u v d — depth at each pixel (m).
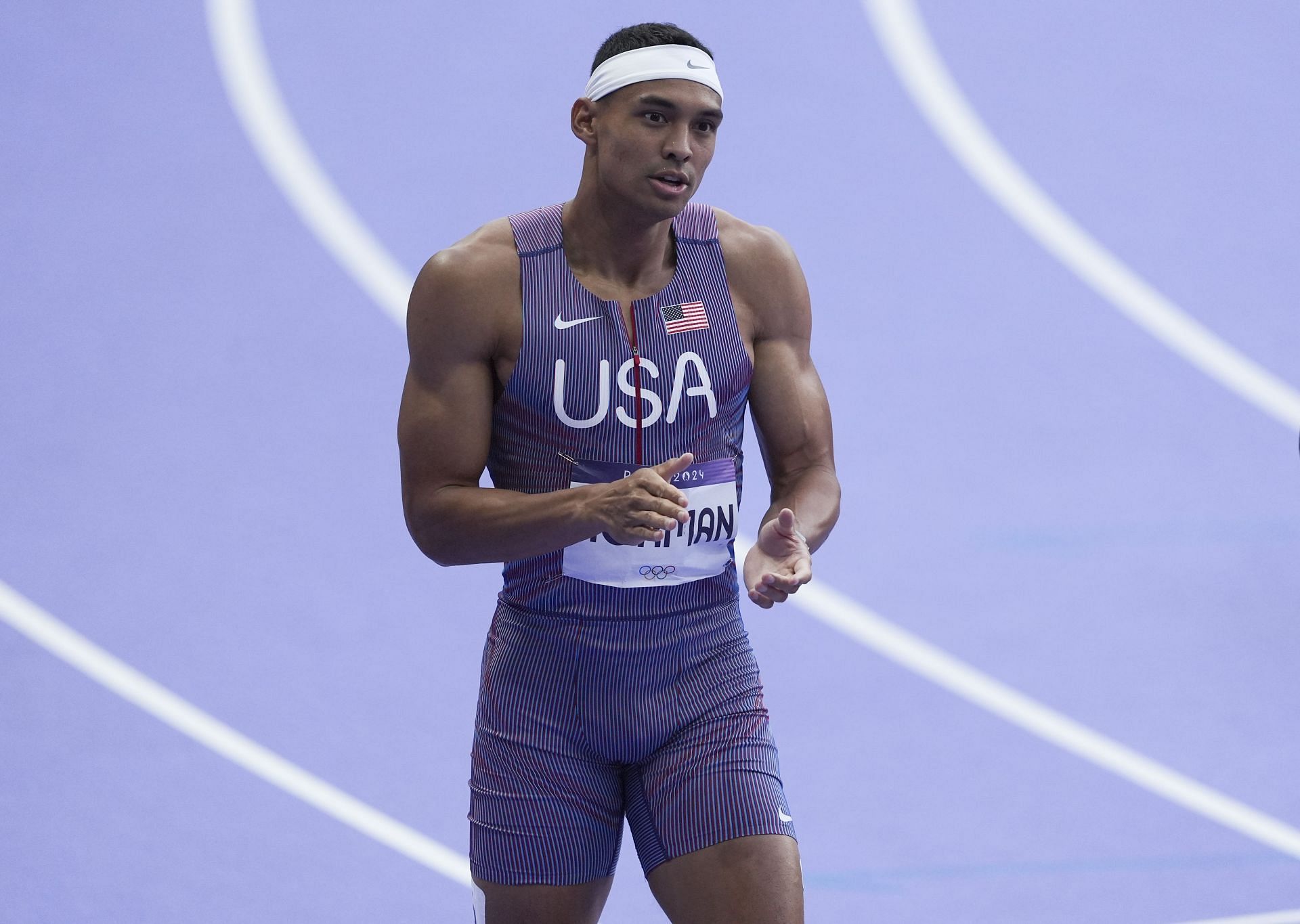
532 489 10.59
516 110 32.28
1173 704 18.58
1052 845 16.03
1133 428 24.77
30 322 26.31
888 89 33.81
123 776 17.09
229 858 15.82
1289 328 27.56
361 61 33.38
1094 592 20.89
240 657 19.31
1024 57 34.94
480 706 10.95
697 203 11.00
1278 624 20.11
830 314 27.52
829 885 15.38
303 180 30.12
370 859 15.88
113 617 19.98
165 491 22.62
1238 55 35.25
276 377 25.33
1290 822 16.39
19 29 33.69
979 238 29.73
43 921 14.75
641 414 10.38
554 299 10.34
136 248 28.25
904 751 17.70
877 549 21.89
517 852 10.60
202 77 32.66
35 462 23.11
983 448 24.23
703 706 10.64
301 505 22.48
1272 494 23.14
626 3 35.53
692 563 10.53
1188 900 15.02
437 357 10.31
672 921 10.53
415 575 21.14
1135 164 32.03
